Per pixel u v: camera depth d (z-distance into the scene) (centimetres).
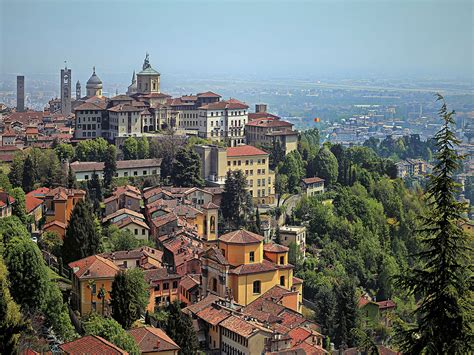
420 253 5656
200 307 18762
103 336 14262
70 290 18612
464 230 5553
